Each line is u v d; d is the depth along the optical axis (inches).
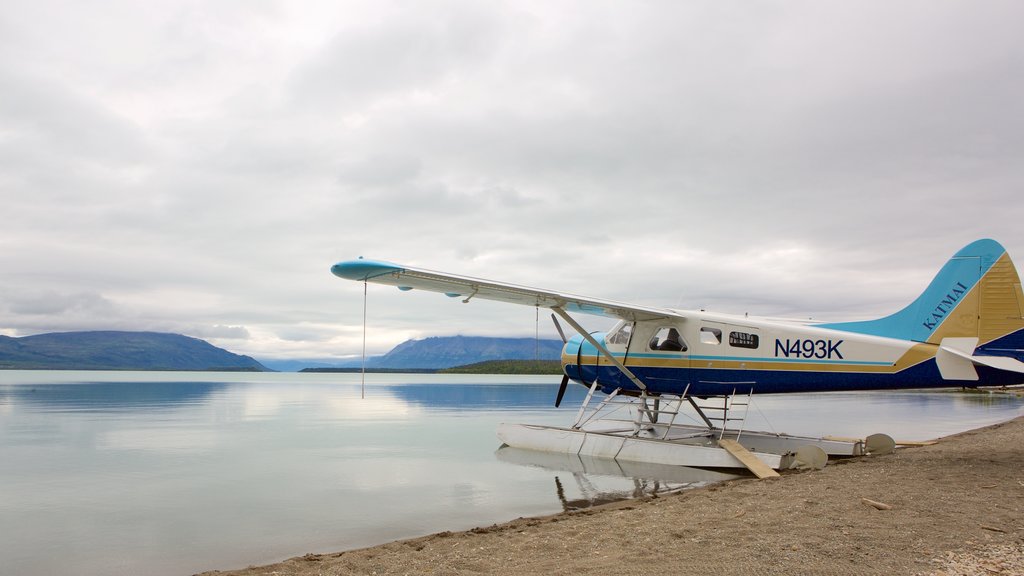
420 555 175.5
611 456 412.2
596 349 472.4
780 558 154.4
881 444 396.2
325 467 372.8
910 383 364.8
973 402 1245.7
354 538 211.9
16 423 655.8
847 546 165.0
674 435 471.8
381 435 556.1
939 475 293.7
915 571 142.3
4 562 188.7
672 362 426.9
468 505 264.4
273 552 196.5
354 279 386.9
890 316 382.6
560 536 191.5
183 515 248.4
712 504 235.1
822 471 325.4
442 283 392.8
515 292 403.5
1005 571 142.1
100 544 207.3
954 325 360.5
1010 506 218.7
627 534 189.3
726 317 415.8
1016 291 346.9
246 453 434.6
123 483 320.8
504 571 155.2
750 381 402.0
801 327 393.1
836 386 381.4
